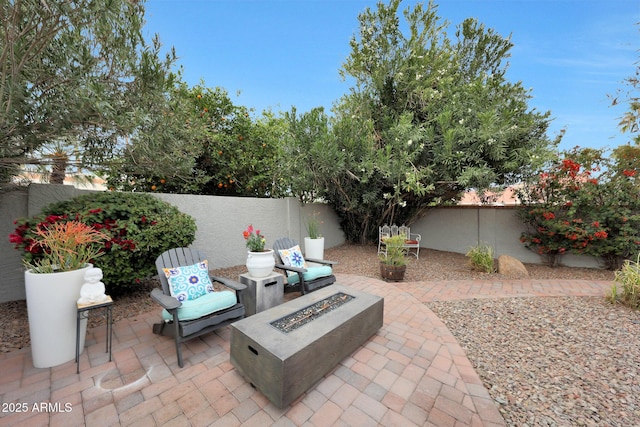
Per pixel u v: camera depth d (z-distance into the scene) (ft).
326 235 26.84
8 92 7.55
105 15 7.65
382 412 5.65
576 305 11.41
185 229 12.01
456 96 17.81
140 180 18.66
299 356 5.74
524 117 16.93
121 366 7.10
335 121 21.52
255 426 5.26
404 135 17.28
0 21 7.14
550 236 18.17
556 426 5.29
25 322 9.30
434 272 17.69
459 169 17.35
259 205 20.31
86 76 8.50
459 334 9.16
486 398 6.07
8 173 10.01
